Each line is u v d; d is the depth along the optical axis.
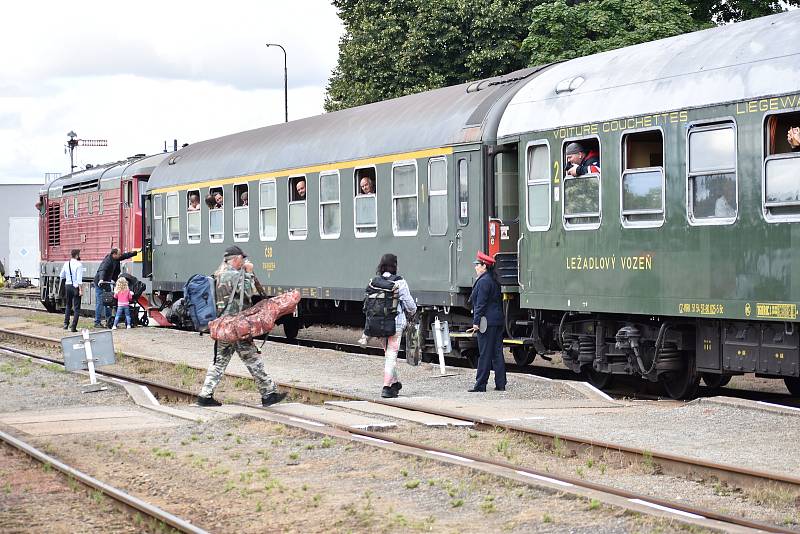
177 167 29.91
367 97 40.22
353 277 21.86
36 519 9.32
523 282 17.50
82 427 13.98
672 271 14.77
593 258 16.09
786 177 13.17
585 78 16.62
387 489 10.06
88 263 36.91
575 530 8.34
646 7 32.91
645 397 16.48
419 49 39.25
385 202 20.78
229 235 26.75
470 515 9.03
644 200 15.19
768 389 17.17
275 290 24.81
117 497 9.52
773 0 36.22
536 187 17.19
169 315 29.45
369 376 18.55
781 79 13.20
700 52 14.73
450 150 18.88
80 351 17.81
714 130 14.09
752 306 13.63
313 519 9.08
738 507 9.05
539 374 19.89
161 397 17.38
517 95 17.91
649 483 10.02
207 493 10.18
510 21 38.88
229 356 15.64
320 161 22.83
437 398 15.64
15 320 36.22
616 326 16.39
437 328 18.19
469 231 18.53
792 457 10.74
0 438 12.81
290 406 15.37
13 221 68.44
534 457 11.39
